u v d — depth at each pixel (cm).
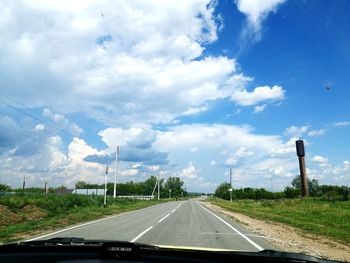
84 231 1864
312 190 12169
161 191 16225
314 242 1675
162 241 1509
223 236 1758
